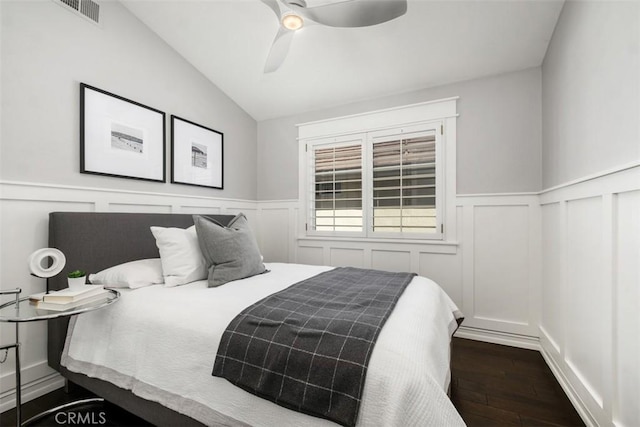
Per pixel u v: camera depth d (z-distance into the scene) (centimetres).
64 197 193
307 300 149
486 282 268
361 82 297
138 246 222
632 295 118
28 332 177
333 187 338
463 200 276
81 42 203
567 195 183
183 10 238
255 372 109
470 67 261
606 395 134
